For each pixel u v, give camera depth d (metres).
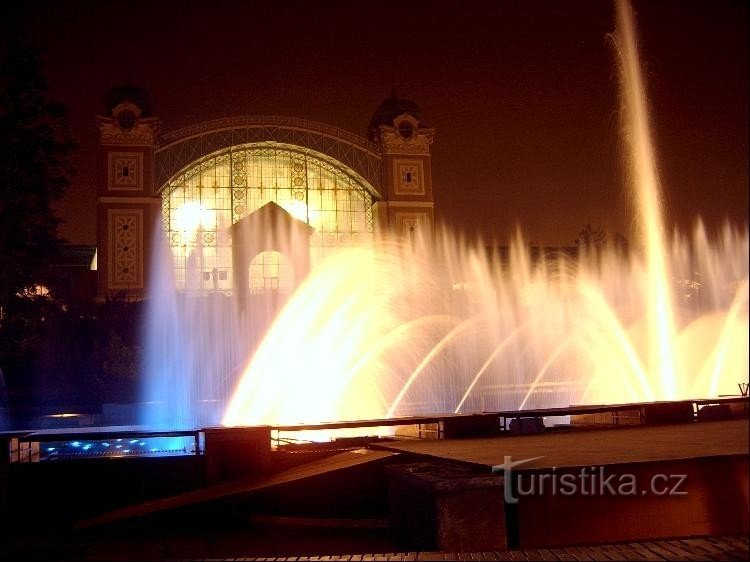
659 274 41.16
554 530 7.41
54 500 10.03
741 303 41.25
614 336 42.41
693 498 7.87
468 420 12.56
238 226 57.47
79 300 39.84
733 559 5.59
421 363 42.56
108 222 56.53
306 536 8.64
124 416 32.69
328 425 11.38
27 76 29.94
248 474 10.38
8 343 31.03
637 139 33.62
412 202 62.81
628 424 13.99
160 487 10.27
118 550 8.14
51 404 36.25
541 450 9.34
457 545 6.92
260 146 61.53
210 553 7.91
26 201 29.88
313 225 62.09
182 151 59.84
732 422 13.54
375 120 65.69
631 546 6.10
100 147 57.34
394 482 8.16
